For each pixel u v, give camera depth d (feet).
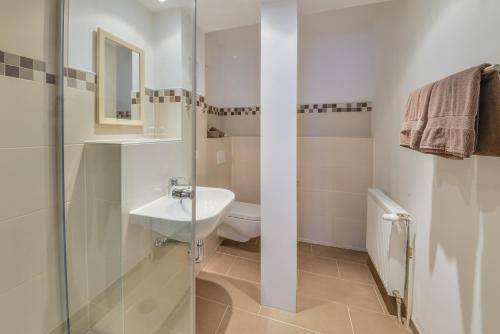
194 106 4.31
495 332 2.62
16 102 2.56
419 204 4.42
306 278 6.34
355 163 7.74
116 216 3.49
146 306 4.01
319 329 4.66
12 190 2.56
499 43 2.55
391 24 5.87
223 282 6.12
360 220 7.81
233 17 5.62
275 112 4.87
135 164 3.65
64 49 3.04
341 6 5.13
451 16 3.43
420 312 4.35
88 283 3.47
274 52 4.79
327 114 8.25
